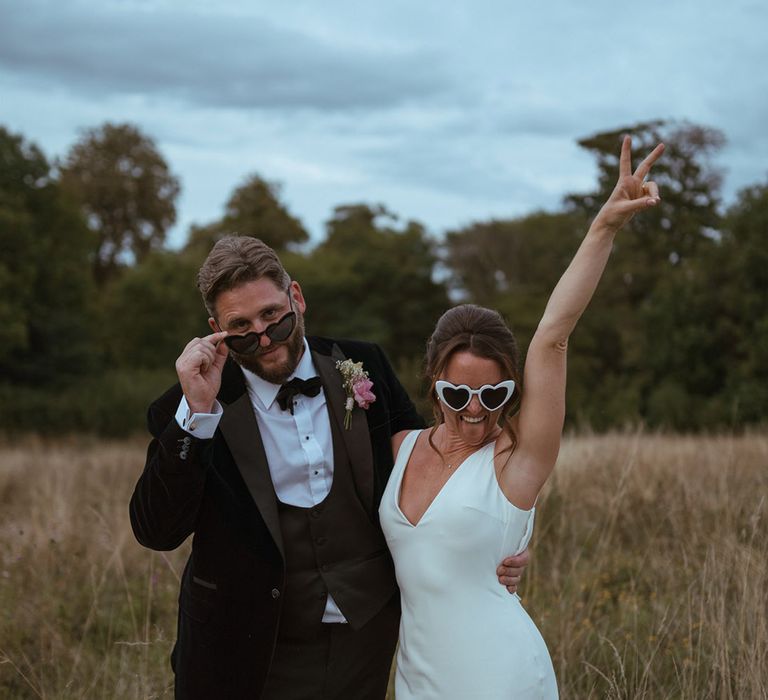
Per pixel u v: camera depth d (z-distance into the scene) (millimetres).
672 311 26391
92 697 3652
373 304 40375
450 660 2311
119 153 47812
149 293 36688
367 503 2570
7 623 4305
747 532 4738
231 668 2453
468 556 2332
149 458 2529
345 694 2564
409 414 2783
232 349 2406
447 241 43375
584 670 3662
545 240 39906
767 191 25859
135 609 4598
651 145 32031
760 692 3133
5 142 30844
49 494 7195
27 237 29781
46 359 30562
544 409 2311
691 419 23859
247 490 2486
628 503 5793
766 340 23766
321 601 2535
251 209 50781
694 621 3963
